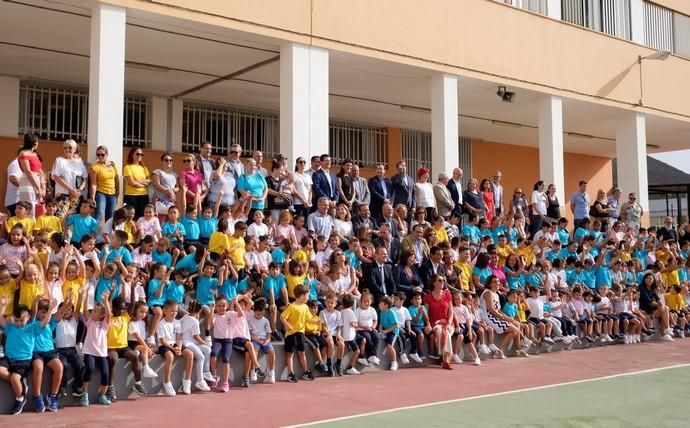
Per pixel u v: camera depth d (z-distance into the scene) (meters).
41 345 7.23
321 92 11.91
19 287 7.47
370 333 10.09
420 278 11.37
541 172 15.87
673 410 7.43
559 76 15.84
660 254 15.81
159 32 11.13
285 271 10.04
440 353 10.73
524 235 13.82
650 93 17.92
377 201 12.21
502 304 12.12
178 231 9.70
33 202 8.94
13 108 13.28
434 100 13.84
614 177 26.56
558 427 6.60
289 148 11.62
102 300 7.71
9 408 7.11
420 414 7.07
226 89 14.77
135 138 14.78
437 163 13.79
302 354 9.25
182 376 8.34
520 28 15.12
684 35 19.31
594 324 13.52
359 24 12.44
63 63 12.88
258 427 6.43
